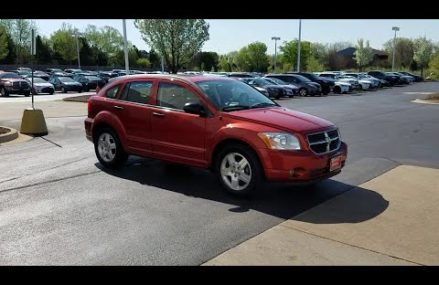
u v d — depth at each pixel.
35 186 6.70
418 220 5.16
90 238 4.66
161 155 6.95
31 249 4.41
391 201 5.86
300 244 4.48
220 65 84.56
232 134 5.98
